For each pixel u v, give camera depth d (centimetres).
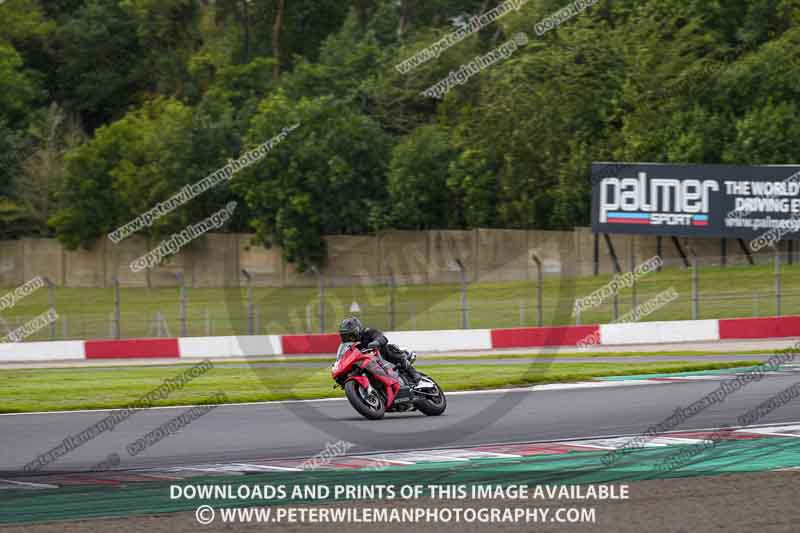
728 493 3228
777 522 2852
